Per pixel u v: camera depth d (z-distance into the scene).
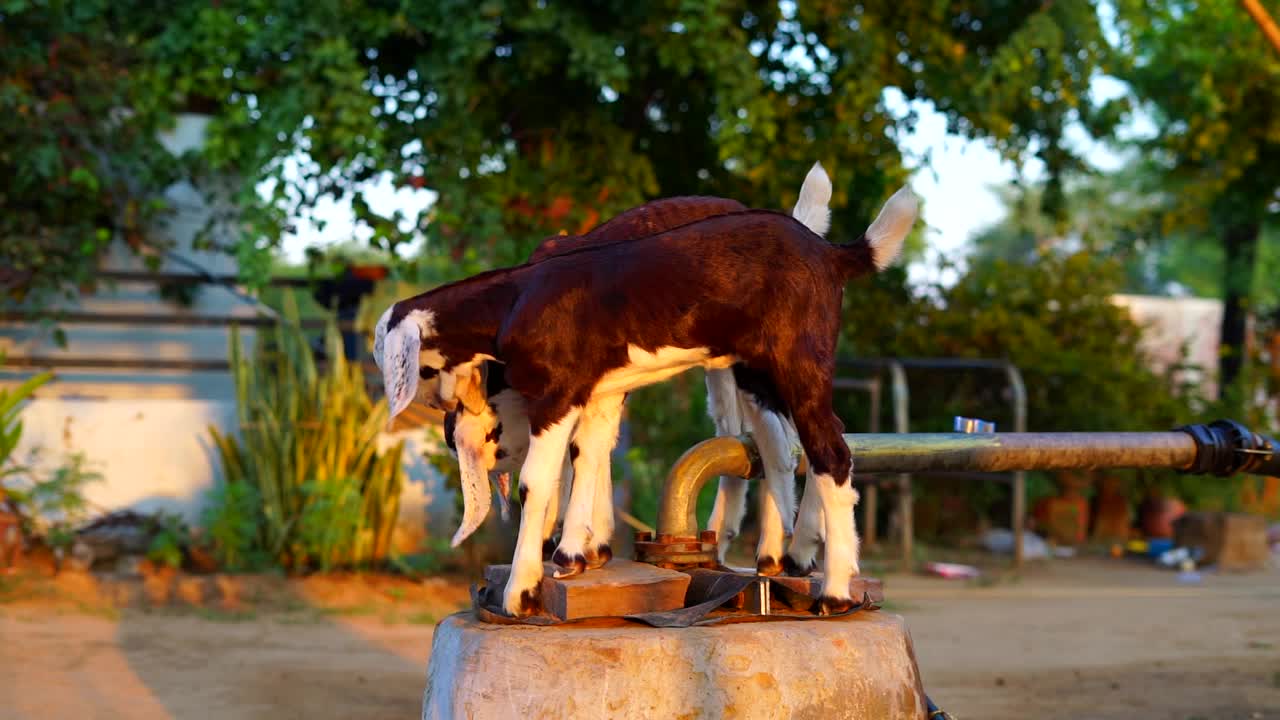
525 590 2.79
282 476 8.58
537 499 2.76
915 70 10.21
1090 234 15.41
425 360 2.84
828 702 2.78
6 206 9.27
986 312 13.13
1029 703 5.68
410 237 8.70
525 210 9.57
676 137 11.16
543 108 9.83
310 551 8.44
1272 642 7.48
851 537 2.86
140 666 6.03
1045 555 12.03
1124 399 13.34
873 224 2.82
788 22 10.06
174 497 9.05
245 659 6.27
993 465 3.41
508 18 8.60
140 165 9.23
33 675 5.73
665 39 8.78
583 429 2.92
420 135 8.77
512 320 2.74
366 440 8.72
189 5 8.80
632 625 2.83
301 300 12.41
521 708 2.66
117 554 8.57
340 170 8.66
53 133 8.94
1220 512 12.01
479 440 2.89
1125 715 5.46
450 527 9.20
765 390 3.04
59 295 9.88
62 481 8.32
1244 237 16.92
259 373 8.91
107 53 9.09
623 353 2.73
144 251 9.91
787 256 2.74
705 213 3.01
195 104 9.77
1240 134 12.65
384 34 8.43
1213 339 19.48
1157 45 12.63
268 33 8.34
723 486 3.44
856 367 13.09
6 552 8.22
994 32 10.46
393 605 7.83
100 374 10.10
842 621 2.89
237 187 9.75
